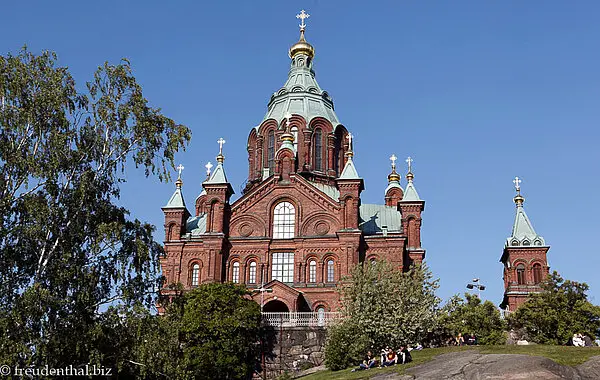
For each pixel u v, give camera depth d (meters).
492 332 61.09
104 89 45.44
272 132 90.88
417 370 42.53
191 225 82.69
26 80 41.91
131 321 40.03
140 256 41.62
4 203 39.41
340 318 61.47
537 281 87.00
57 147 41.03
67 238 41.06
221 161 79.38
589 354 41.66
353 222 74.81
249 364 63.06
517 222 91.12
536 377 36.06
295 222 77.12
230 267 75.94
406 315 59.47
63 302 38.19
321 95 93.69
